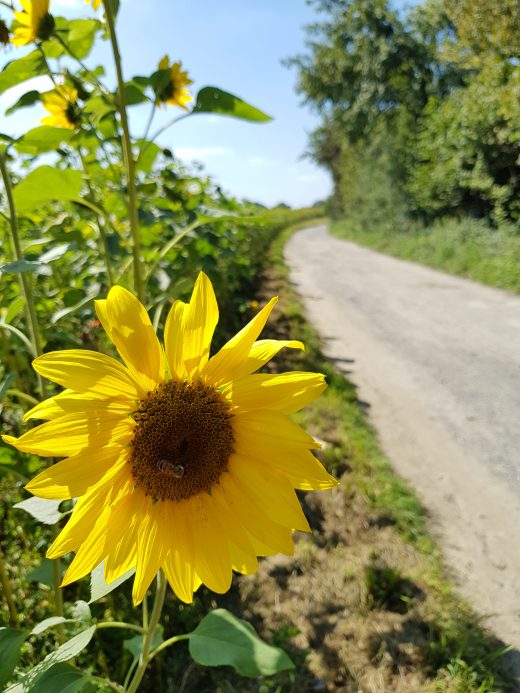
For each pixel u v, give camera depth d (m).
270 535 1.47
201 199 4.36
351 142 31.12
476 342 8.20
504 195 14.43
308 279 14.41
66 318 3.58
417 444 5.24
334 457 4.59
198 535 1.49
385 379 6.89
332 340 8.57
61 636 2.10
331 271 15.81
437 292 11.89
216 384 1.46
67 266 4.41
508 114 13.66
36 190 1.95
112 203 2.81
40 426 1.31
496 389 6.45
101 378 1.33
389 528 3.87
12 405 2.90
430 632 2.99
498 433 5.41
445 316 9.79
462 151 15.99
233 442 1.48
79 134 2.13
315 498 4.09
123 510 1.44
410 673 2.80
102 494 1.40
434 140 18.56
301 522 1.45
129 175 2.03
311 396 1.43
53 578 1.98
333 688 2.76
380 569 3.39
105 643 2.76
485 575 3.52
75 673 1.53
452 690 2.68
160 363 1.39
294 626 3.07
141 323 1.33
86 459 1.38
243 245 10.07
